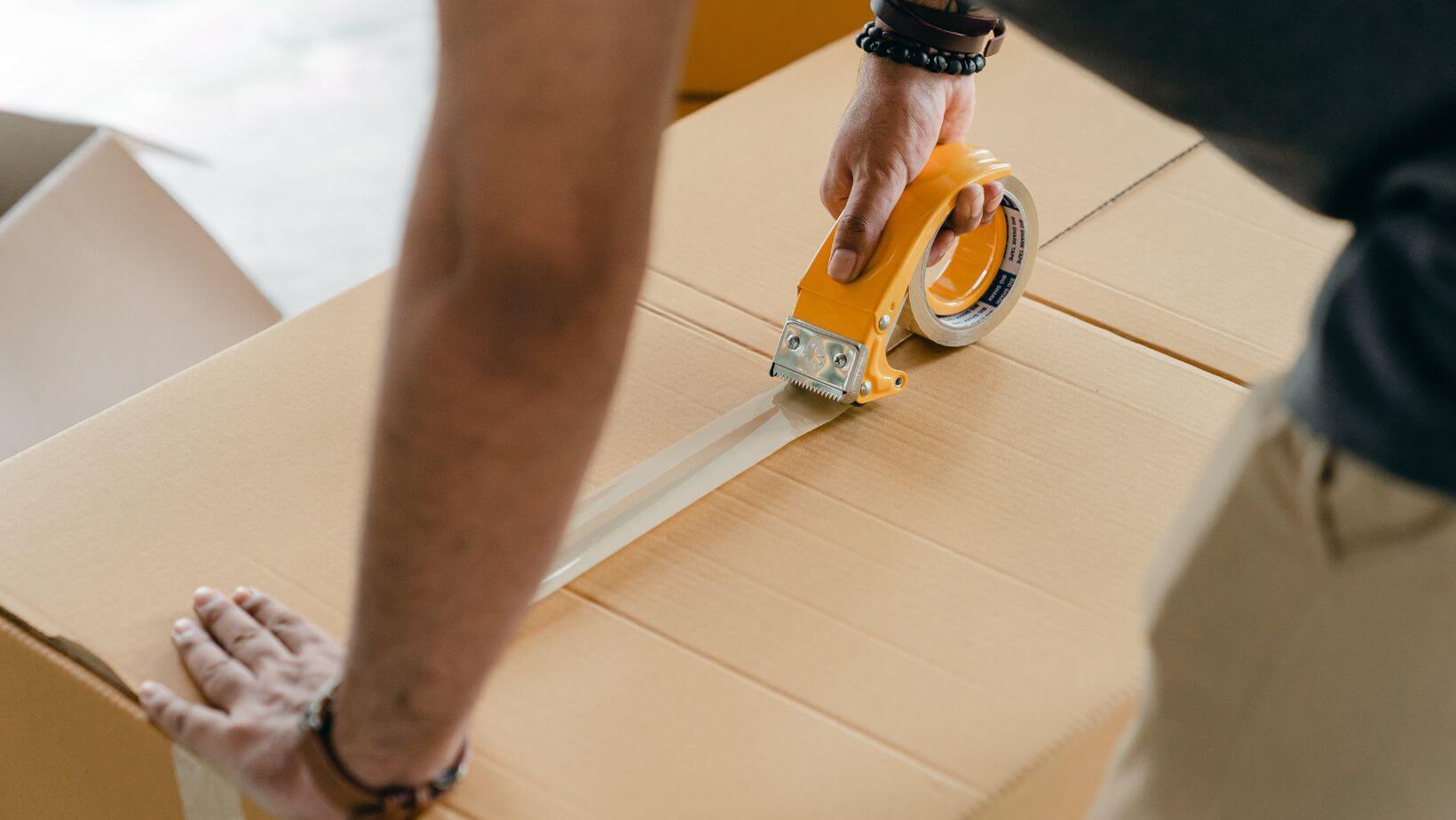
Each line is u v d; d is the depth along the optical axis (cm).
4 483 75
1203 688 48
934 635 67
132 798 66
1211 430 84
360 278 176
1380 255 40
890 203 80
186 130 206
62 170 106
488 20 34
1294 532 44
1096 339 92
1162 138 118
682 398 84
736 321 92
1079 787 66
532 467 39
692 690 63
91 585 68
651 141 35
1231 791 49
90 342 103
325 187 194
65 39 230
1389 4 38
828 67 129
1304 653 45
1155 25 42
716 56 146
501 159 34
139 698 61
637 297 37
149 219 111
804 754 60
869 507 75
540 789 58
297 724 55
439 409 37
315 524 73
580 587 69
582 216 35
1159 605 49
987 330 91
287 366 86
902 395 85
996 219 90
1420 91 39
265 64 224
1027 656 66
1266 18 40
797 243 101
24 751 72
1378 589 42
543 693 62
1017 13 45
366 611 43
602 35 33
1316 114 42
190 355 110
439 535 40
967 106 87
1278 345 93
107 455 77
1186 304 96
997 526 75
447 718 47
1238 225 106
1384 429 40
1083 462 80
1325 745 46
